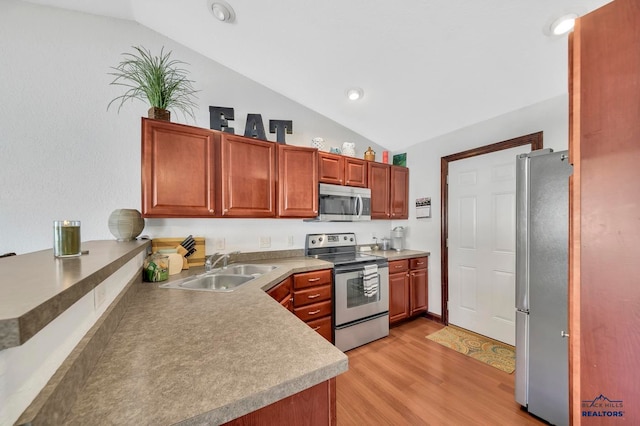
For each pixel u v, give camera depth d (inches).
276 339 32.9
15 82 64.9
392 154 140.3
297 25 70.0
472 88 84.7
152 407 20.4
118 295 39.9
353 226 126.4
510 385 71.7
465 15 60.5
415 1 59.1
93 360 25.8
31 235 65.4
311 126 113.0
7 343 12.6
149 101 71.6
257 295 52.0
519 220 62.8
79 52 71.2
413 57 75.9
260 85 100.1
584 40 23.8
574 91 24.6
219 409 20.8
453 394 68.1
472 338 100.1
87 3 69.6
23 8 66.3
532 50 66.7
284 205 89.6
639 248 20.2
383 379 74.5
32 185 65.8
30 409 16.0
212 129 82.7
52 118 68.1
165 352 29.3
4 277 21.8
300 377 25.0
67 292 18.1
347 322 92.9
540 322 58.8
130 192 75.8
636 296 20.5
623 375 21.3
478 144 103.3
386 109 105.1
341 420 59.4
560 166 56.0
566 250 55.1
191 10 71.0
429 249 122.3
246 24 72.1
